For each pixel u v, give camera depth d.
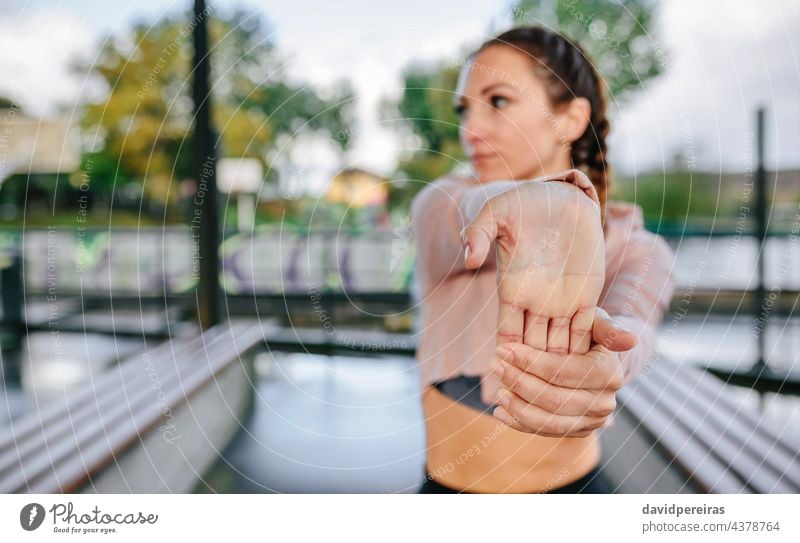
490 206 0.61
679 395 0.82
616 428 0.75
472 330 0.68
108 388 0.87
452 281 0.68
